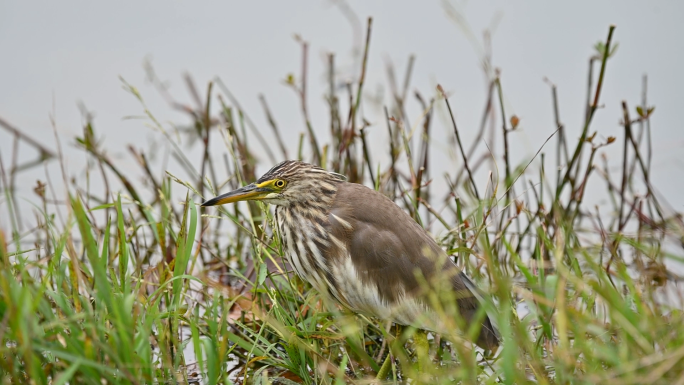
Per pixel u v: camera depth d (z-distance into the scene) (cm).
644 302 854
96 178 1545
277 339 994
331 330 1009
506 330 739
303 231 1038
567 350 749
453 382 862
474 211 1107
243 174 1332
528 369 870
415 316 984
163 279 966
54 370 806
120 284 890
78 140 1299
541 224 1105
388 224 1009
